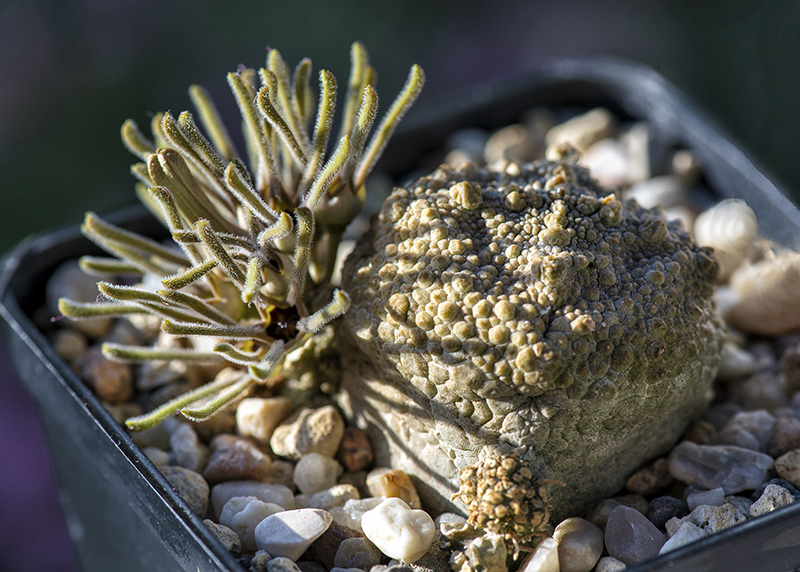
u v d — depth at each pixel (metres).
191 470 0.17
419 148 0.23
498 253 0.16
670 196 0.22
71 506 0.19
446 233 0.16
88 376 0.19
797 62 0.26
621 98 0.23
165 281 0.16
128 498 0.17
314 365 0.18
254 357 0.16
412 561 0.16
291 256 0.17
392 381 0.17
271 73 0.16
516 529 0.16
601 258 0.16
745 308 0.20
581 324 0.16
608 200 0.17
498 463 0.16
